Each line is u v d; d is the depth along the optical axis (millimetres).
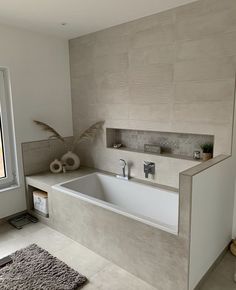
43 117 3416
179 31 2451
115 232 2229
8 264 2273
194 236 1810
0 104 3037
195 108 2465
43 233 2879
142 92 2854
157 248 1930
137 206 2963
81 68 3477
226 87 2238
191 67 2426
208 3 2234
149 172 2953
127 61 2928
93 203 2389
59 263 2281
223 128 2311
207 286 2004
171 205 2639
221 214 2250
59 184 2938
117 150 3262
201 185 1819
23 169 3297
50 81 3434
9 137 3184
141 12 2559
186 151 2838
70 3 2305
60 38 3465
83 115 3605
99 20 2777
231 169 2340
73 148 3611
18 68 3078
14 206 3244
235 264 2258
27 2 2268
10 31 2949
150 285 2027
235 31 2121
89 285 2029
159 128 2777
